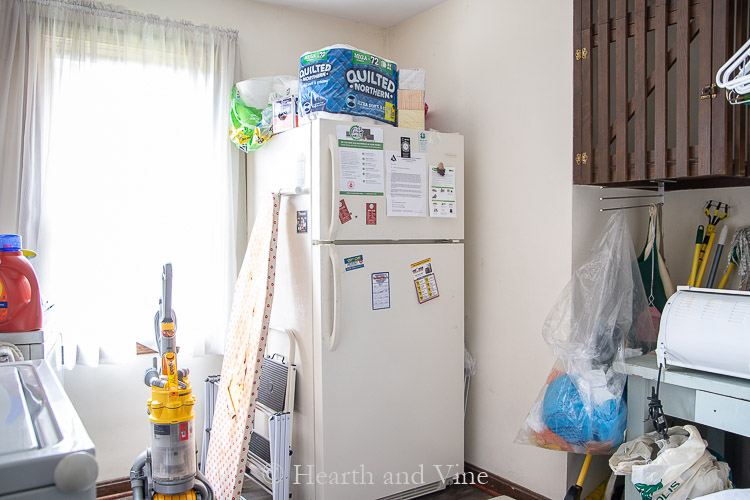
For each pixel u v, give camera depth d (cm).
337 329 240
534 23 267
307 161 249
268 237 245
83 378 276
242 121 286
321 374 242
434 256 275
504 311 283
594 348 225
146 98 282
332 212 240
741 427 183
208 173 299
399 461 265
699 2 202
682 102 208
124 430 286
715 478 183
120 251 276
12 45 250
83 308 267
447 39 316
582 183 241
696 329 193
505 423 283
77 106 265
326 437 242
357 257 250
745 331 181
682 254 261
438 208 273
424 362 272
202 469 281
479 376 297
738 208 241
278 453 241
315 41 340
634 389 217
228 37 303
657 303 249
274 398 261
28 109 254
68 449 83
